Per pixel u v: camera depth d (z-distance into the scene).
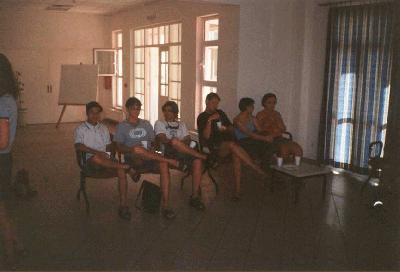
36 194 4.83
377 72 5.62
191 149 4.45
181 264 3.13
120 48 11.23
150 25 9.18
